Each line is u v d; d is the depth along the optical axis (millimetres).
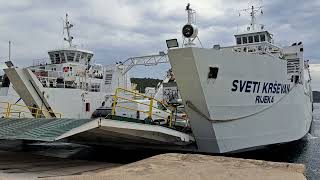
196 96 15312
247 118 17281
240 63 16500
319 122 60344
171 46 15906
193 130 16188
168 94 23312
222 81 15734
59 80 26062
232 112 16406
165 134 15930
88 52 33625
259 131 18016
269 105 18578
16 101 26078
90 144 19625
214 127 15750
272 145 19812
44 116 23328
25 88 22859
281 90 19531
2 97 25844
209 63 15055
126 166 11789
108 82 30562
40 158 17250
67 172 12734
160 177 10086
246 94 17016
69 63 30984
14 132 14812
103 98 27859
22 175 11648
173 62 15141
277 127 19391
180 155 13664
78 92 25828
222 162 12406
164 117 18516
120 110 19469
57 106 24141
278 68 19125
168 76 24562
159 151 18844
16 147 24125
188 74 15000
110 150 20781
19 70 22562
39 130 14250
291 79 20781
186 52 14547
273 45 22891
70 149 22609
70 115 25047
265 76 18062
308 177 16188
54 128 14055
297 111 21750
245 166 11781
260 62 17641
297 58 23062
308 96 27078
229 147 16547
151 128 15242
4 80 27141
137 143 18094
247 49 22938
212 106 15500
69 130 13125
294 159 20359
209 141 16109
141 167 11375
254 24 26297
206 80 15062
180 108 19438
